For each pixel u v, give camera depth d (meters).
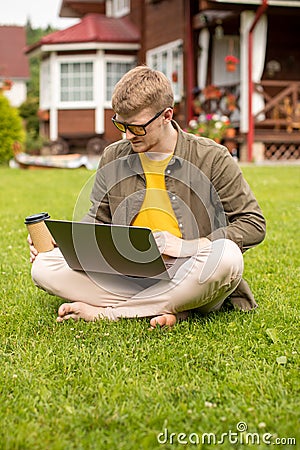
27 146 21.36
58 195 9.57
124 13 22.22
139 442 2.06
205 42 16.69
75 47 20.53
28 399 2.37
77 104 20.94
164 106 3.02
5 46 39.97
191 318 3.29
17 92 38.59
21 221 6.98
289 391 2.43
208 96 15.66
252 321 3.19
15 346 2.95
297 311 3.42
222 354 2.81
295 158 15.82
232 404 2.30
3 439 2.07
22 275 4.35
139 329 3.10
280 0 14.29
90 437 2.08
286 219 6.82
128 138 3.09
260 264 4.62
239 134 15.87
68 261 3.26
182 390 2.42
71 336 3.04
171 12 18.08
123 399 2.36
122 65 20.97
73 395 2.40
